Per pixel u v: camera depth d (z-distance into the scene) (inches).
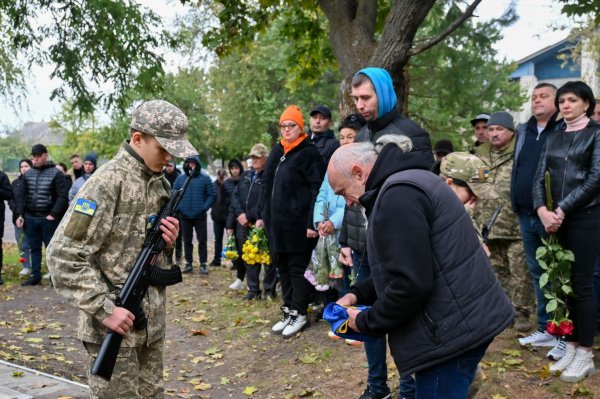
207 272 403.2
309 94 896.9
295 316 240.1
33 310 309.1
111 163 114.0
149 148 114.9
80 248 108.4
